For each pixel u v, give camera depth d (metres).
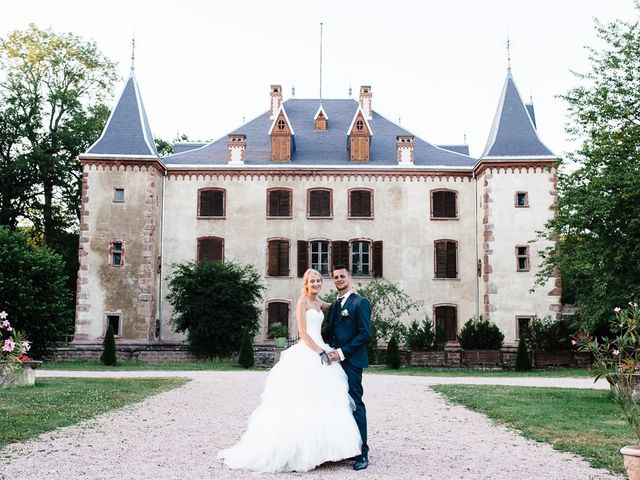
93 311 36.94
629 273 21.94
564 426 11.79
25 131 44.62
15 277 30.48
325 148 41.47
